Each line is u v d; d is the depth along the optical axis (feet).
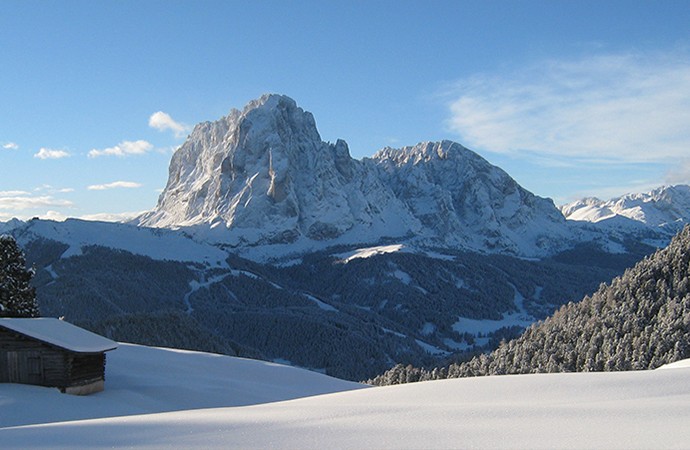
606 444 51.06
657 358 252.83
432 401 91.20
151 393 159.43
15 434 70.18
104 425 75.00
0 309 207.00
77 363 144.46
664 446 49.01
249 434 64.80
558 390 90.02
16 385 140.46
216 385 180.75
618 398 80.12
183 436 65.10
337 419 73.00
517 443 53.88
